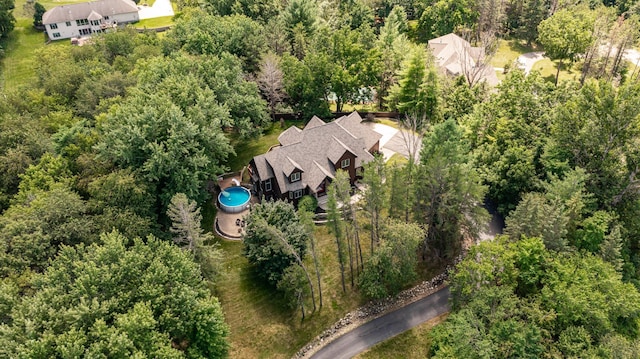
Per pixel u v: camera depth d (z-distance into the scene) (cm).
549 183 5306
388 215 5172
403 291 5084
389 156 6988
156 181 5266
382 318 4812
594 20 9969
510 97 6462
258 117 6844
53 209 4391
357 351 4488
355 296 4969
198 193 5284
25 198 5000
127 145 4969
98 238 4431
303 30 9556
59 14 12062
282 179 5919
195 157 5197
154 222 4962
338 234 4525
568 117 5356
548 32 9881
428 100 7306
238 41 8300
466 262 4397
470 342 3831
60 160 5400
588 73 9688
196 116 5512
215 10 10862
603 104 5072
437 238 5356
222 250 5194
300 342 4569
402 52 8431
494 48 9419
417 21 12938
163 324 3588
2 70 10556
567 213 4569
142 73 6625
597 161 5266
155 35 9988
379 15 13050
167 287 3825
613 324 4119
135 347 3266
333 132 6369
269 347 4503
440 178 4728
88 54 8788
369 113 8062
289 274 4472
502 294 4088
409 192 4984
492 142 6153
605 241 4534
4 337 3138
